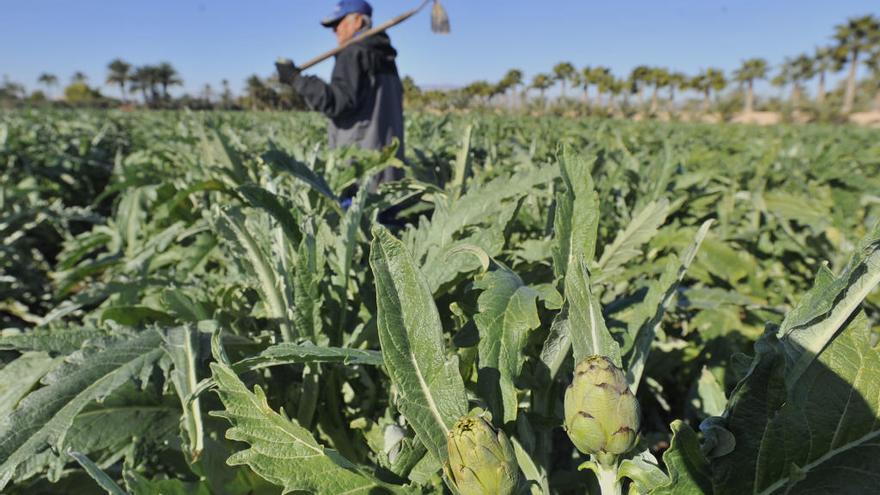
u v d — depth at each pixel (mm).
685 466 987
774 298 3086
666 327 2895
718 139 13867
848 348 1025
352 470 1102
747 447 1044
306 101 4133
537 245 1911
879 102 63219
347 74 4051
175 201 2455
